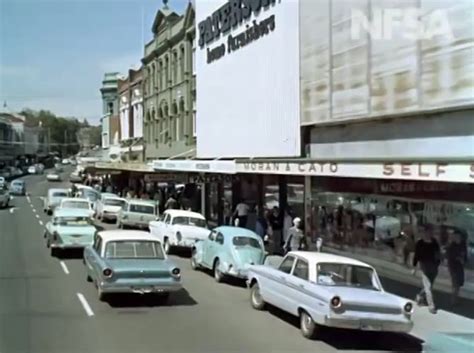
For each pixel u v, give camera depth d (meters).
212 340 12.24
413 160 14.02
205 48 33.78
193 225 25.97
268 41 25.69
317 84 21.55
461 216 16.14
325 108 21.02
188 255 25.89
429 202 17.50
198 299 16.55
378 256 20.09
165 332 12.80
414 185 18.19
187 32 41.34
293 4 23.39
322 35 21.09
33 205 55.75
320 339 12.54
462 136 15.43
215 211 37.66
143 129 55.97
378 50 17.94
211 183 38.47
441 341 12.53
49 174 101.50
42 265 21.83
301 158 21.31
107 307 15.09
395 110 17.19
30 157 150.25
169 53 46.47
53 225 24.61
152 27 51.09
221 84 31.44
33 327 12.98
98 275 15.53
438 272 16.92
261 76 26.44
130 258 15.70
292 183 26.20
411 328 12.33
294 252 14.26
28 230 34.47
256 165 23.12
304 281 13.03
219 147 31.88
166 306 15.52
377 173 15.40
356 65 19.06
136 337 12.31
